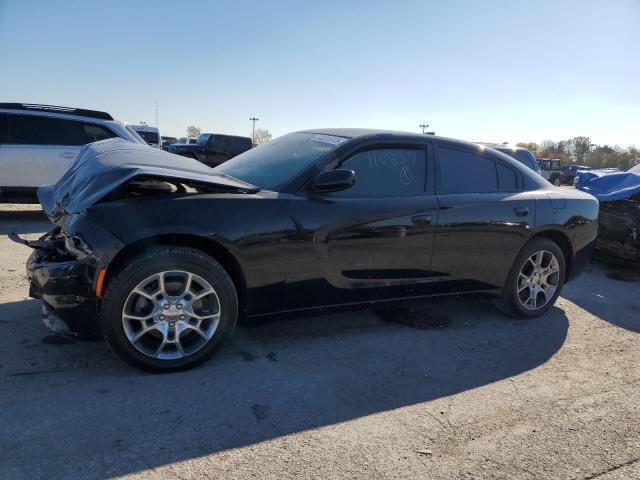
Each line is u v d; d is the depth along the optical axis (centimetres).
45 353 306
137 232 271
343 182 308
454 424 263
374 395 288
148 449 225
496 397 295
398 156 367
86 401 258
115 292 270
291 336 362
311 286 326
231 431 243
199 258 287
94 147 380
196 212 286
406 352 349
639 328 432
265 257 305
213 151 2311
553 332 409
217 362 314
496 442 250
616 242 610
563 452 245
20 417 240
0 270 474
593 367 346
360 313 418
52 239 318
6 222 772
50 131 774
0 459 210
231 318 303
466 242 380
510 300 421
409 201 355
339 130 393
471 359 346
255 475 213
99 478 204
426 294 377
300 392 285
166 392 273
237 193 307
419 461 231
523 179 429
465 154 399
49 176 771
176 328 290
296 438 242
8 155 746
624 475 231
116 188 273
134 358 282
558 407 288
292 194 321
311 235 317
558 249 434
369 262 343
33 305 380
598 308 483
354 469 222
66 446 222
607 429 268
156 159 328
